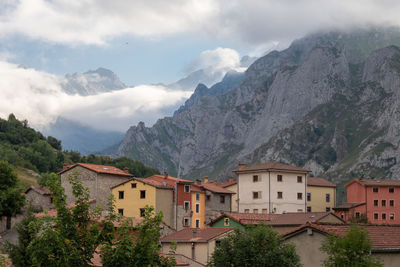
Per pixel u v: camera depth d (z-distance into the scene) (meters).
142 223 40.72
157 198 113.88
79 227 38.97
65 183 124.50
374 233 52.38
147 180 119.44
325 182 168.12
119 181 126.25
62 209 38.59
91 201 118.50
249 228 62.94
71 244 37.12
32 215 80.75
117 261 37.31
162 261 39.97
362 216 148.12
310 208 160.62
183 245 82.81
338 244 45.09
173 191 118.75
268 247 57.59
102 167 129.88
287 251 54.62
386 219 151.50
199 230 87.75
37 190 135.75
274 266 56.00
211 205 128.62
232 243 61.44
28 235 70.81
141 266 37.44
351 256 44.44
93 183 122.00
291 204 137.50
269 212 134.12
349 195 160.62
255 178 139.12
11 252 69.94
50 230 36.28
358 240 44.75
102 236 38.91
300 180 140.38
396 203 152.38
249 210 138.62
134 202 115.75
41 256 35.75
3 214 119.75
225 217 93.88
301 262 54.69
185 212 118.31
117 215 40.66
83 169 124.00
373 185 153.50
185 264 70.12
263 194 136.50
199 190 126.50
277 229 79.94
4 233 115.50
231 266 60.09
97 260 52.88
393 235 52.38
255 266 57.19
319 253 53.19
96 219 39.75
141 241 38.59
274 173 136.88
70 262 36.66
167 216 115.88
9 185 125.44
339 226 55.12
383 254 48.56
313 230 54.06
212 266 62.34
